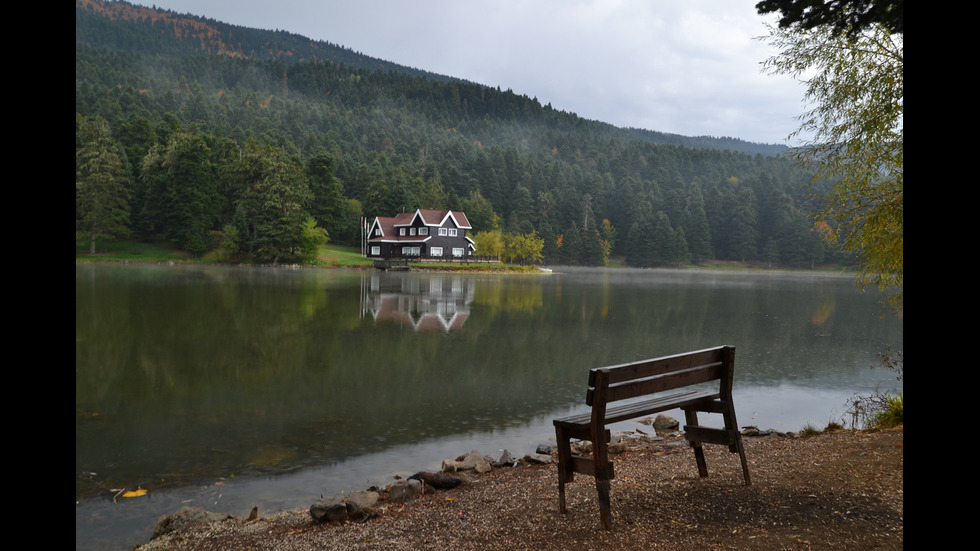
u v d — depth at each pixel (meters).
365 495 5.64
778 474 5.59
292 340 18.17
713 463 6.31
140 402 11.07
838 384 13.39
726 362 5.08
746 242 131.62
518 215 129.50
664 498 5.00
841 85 6.96
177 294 31.67
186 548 4.75
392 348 17.19
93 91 133.12
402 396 11.76
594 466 4.36
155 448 8.45
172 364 14.43
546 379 13.51
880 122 6.61
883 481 5.11
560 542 4.14
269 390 12.09
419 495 5.93
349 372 13.91
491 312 27.41
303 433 9.24
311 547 4.44
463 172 153.00
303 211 79.81
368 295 34.78
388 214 102.19
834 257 125.44
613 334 21.11
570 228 126.88
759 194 144.88
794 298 39.84
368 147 183.75
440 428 9.59
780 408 11.19
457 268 75.75
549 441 8.88
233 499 6.57
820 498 4.74
